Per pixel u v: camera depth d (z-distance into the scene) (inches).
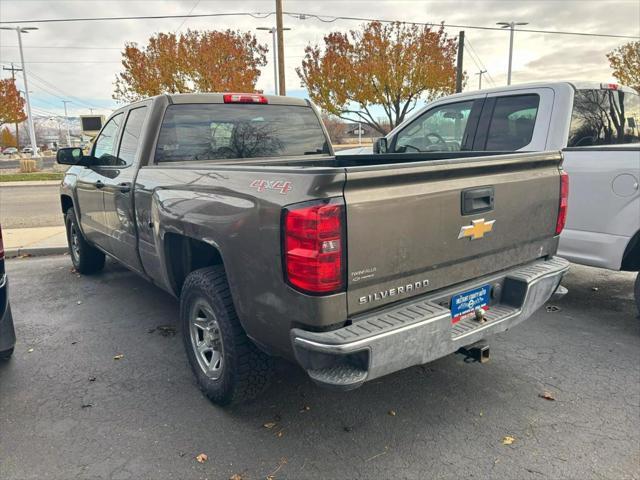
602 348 153.8
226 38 903.1
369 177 86.6
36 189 739.4
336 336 85.7
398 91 845.2
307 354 89.0
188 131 156.6
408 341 90.9
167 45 880.3
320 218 83.3
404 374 138.1
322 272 84.6
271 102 173.0
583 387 130.5
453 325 106.9
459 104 216.8
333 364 90.3
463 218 103.0
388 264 92.2
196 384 134.4
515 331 167.3
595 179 165.5
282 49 751.1
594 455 103.0
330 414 119.1
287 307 91.0
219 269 118.2
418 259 96.8
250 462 102.1
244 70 913.5
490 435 110.2
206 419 117.6
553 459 101.9
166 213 127.6
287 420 116.6
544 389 129.7
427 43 831.1
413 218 94.3
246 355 111.3
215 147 161.3
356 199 86.3
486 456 103.1
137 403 125.1
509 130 198.4
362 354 87.2
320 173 83.7
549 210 125.0
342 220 84.8
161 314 188.4
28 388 133.5
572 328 169.5
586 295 202.8
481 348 107.9
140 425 115.4
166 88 896.3
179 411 121.2
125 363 147.7
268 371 114.8
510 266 118.5
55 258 286.4
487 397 126.1
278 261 90.7
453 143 219.8
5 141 3248.0
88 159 184.4
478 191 104.8
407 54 826.2
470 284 109.9
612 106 202.8
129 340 164.6
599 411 119.1
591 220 168.2
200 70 874.1
